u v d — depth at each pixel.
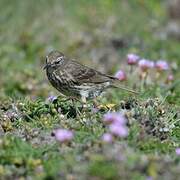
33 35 25.64
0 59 23.55
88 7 27.73
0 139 11.25
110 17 27.41
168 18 28.53
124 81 16.92
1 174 10.34
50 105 13.24
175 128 12.76
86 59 24.55
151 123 12.20
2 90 19.52
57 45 25.30
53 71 14.22
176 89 16.61
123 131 10.40
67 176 9.77
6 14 26.70
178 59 23.92
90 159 10.08
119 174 9.64
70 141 11.08
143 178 9.66
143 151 11.09
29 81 20.62
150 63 16.56
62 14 27.05
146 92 15.55
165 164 10.12
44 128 12.30
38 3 27.36
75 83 14.15
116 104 13.93
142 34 26.44
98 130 11.79
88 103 13.99
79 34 26.00
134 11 28.20
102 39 25.81
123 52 24.80
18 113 13.33
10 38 25.45
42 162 10.54
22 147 11.04
